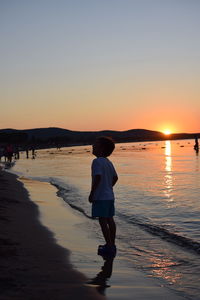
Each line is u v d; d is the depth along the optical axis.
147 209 11.45
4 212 9.73
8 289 4.33
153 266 5.88
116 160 48.34
